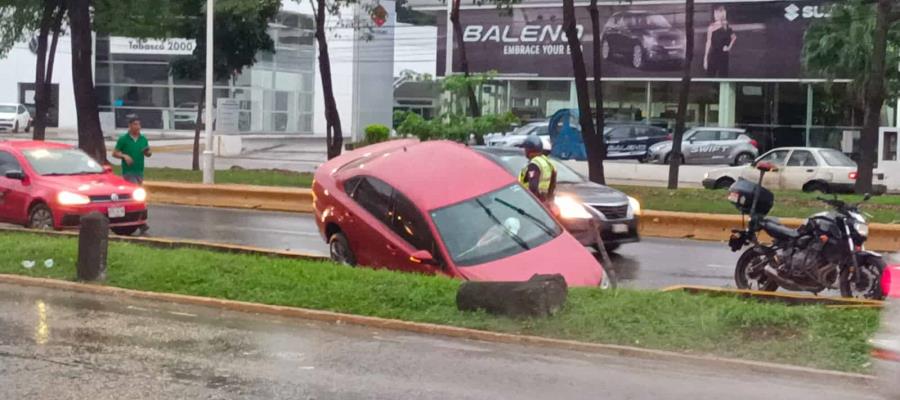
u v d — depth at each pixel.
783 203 23.28
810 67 38.31
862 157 26.28
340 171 14.39
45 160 18.53
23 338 10.12
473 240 12.68
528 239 12.88
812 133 45.06
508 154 17.64
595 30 28.12
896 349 7.10
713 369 9.19
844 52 35.84
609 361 9.45
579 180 18.22
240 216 22.80
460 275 12.21
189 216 22.53
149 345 9.91
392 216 13.27
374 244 13.37
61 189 17.61
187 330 10.61
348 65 63.84
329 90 30.72
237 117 59.66
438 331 10.51
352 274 12.39
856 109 44.09
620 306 10.73
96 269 12.74
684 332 9.93
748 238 13.31
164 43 62.34
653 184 37.09
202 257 13.71
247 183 27.58
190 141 55.59
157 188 25.64
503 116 26.19
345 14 59.78
